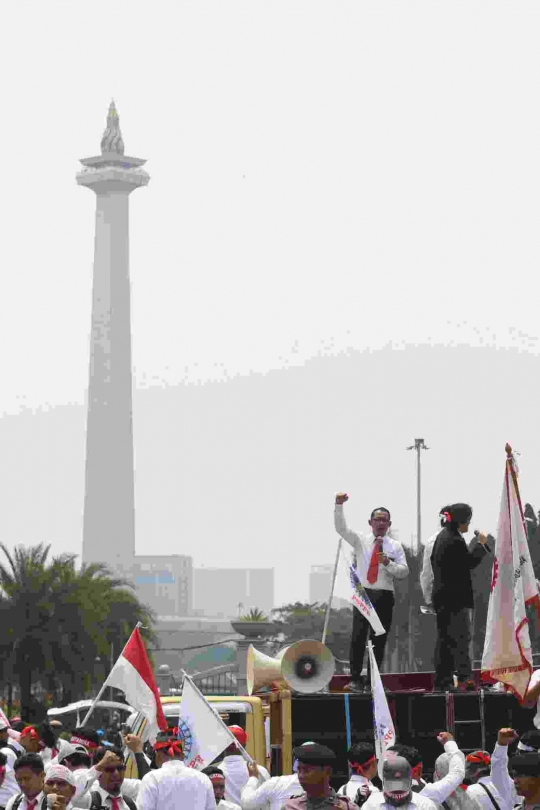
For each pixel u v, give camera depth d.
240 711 19.80
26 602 94.94
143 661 19.06
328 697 20.16
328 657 20.00
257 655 20.34
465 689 21.41
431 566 22.97
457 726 20.59
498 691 20.91
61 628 95.31
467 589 22.23
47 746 19.36
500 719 21.19
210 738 17.56
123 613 111.00
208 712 17.64
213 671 59.34
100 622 101.62
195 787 16.05
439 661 22.08
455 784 16.52
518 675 20.27
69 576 97.19
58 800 14.41
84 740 19.38
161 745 16.28
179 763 16.23
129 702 18.97
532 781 13.55
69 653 95.50
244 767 19.02
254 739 19.75
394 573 22.30
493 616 20.50
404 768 14.65
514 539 20.59
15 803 15.04
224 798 18.78
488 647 20.48
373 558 22.41
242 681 48.66
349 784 16.38
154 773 16.09
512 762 13.66
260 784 17.58
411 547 91.88
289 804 13.32
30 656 94.88
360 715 20.30
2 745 18.14
